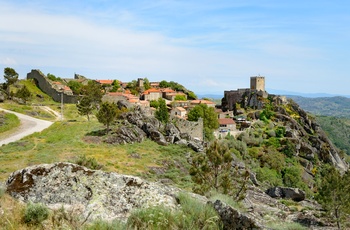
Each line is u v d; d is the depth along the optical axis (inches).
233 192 1127.0
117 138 2440.9
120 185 484.7
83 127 2864.2
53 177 484.1
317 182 4515.3
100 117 2544.3
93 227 380.5
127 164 1958.7
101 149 2231.8
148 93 6614.2
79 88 5880.9
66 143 2282.2
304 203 1638.8
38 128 3063.5
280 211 1237.7
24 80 5669.3
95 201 443.8
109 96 5221.5
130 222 401.7
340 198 1251.2
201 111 5073.8
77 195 457.4
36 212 390.6
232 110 7170.3
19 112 3732.8
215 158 1168.8
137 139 2509.8
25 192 457.7
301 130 6299.2
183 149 2487.7
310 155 5506.9
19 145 2231.8
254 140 5270.7
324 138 6727.4
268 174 3873.0
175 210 443.2
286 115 6599.4
